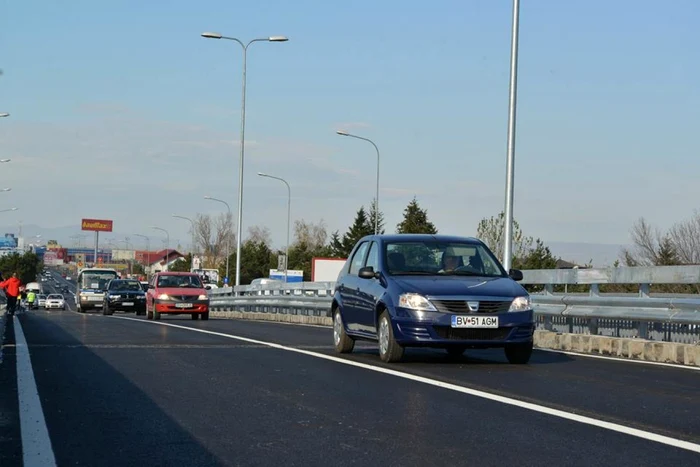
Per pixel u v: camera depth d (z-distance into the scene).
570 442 6.76
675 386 9.99
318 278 54.97
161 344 15.66
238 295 38.31
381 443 6.75
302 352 14.11
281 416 7.96
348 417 7.89
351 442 6.79
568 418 7.81
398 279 12.82
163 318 36.22
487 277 13.15
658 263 43.56
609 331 14.93
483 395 9.21
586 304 15.06
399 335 12.23
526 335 12.27
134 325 24.59
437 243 13.79
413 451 6.46
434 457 6.26
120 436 7.06
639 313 13.63
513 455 6.31
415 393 9.37
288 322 29.52
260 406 8.51
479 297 12.20
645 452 6.39
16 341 16.58
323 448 6.57
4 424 7.61
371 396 9.16
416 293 12.27
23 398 9.03
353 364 12.27
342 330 14.28
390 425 7.50
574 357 13.69
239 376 10.82
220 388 9.74
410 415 7.99
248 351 14.20
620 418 7.82
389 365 12.22
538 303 16.59
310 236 138.75
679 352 12.71
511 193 20.77
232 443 6.77
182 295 32.78
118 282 45.31
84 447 6.65
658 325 13.80
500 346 12.28
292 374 11.03
